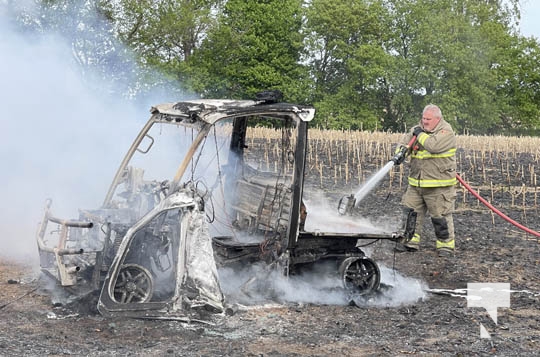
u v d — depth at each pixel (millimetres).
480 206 13773
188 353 5109
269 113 6414
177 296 5824
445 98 60625
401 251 8086
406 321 6234
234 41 52312
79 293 6062
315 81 60156
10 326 5625
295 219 6512
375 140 29844
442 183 7945
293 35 57750
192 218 5891
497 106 64375
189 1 47812
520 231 11250
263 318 6082
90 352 5070
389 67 60312
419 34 60688
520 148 29781
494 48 64188
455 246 9906
